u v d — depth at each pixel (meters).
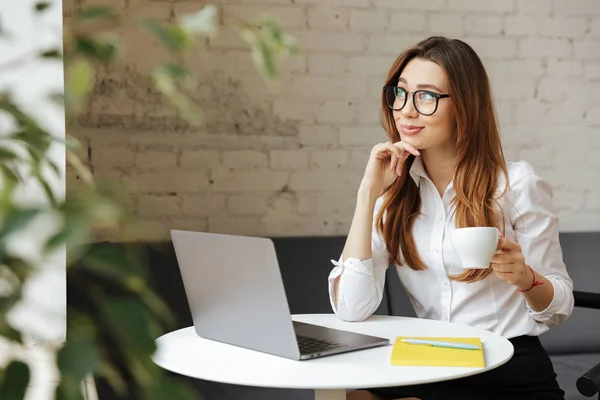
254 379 1.37
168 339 1.72
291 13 2.90
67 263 0.33
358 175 2.99
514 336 1.93
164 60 2.80
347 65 2.96
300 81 2.93
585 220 3.17
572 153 3.15
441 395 1.91
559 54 3.12
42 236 0.31
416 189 2.02
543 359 1.94
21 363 0.33
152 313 0.34
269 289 1.49
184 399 0.34
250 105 2.89
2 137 0.38
